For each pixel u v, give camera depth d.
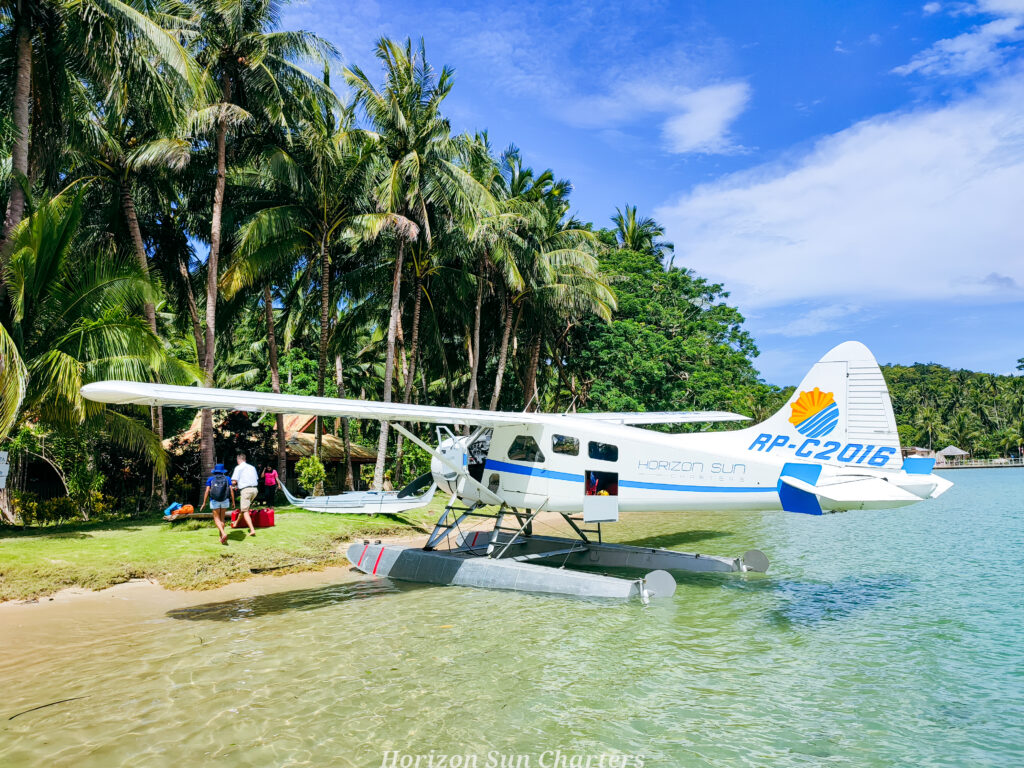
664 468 8.83
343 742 4.15
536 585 8.59
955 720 4.46
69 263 12.99
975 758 3.92
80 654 5.99
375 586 9.16
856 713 4.60
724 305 35.50
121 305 12.43
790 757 3.95
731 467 8.47
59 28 12.66
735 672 5.44
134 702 4.82
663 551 10.15
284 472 18.62
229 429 19.12
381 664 5.66
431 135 18.05
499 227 19.75
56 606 7.88
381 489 17.86
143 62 12.99
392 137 17.92
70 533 11.71
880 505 7.53
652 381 27.03
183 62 12.95
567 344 30.80
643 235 38.88
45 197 13.84
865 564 10.51
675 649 6.07
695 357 29.59
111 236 16.62
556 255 23.09
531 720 4.49
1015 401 83.69
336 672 5.45
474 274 23.27
